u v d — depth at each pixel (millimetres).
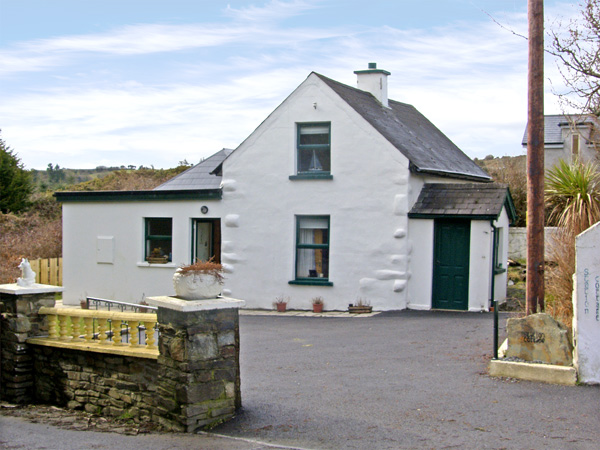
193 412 7125
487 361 9789
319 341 12406
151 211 19078
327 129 17562
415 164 16453
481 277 15992
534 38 9430
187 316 7098
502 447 6293
